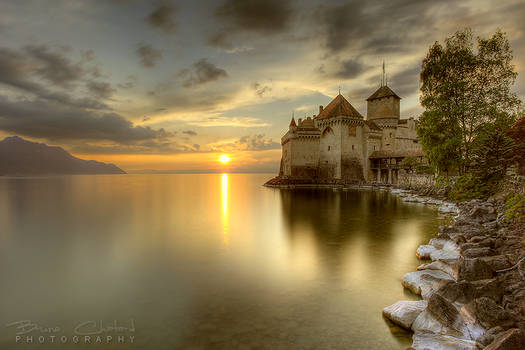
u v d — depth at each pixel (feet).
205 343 28.02
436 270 39.52
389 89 288.71
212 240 74.38
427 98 113.80
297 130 289.53
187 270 50.70
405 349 25.02
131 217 116.16
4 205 159.33
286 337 28.43
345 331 29.01
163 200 185.57
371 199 162.09
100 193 245.86
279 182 276.62
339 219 98.99
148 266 53.67
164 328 31.14
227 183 457.27
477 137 101.24
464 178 99.45
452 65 107.14
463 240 47.85
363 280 42.78
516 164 92.53
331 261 52.75
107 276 49.01
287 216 109.91
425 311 27.91
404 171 230.27
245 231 85.25
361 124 269.03
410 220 93.30
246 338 28.53
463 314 25.89
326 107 297.74
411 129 292.81
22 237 82.02
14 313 35.86
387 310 31.37
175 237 78.84
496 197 79.46
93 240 77.20
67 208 146.61
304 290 40.04
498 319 24.16
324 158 278.26
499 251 39.32
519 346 20.47
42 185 384.06
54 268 54.13
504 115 101.50
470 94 105.91
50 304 38.22
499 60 100.78
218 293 40.04
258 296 38.58
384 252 57.11
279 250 62.69
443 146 104.99
